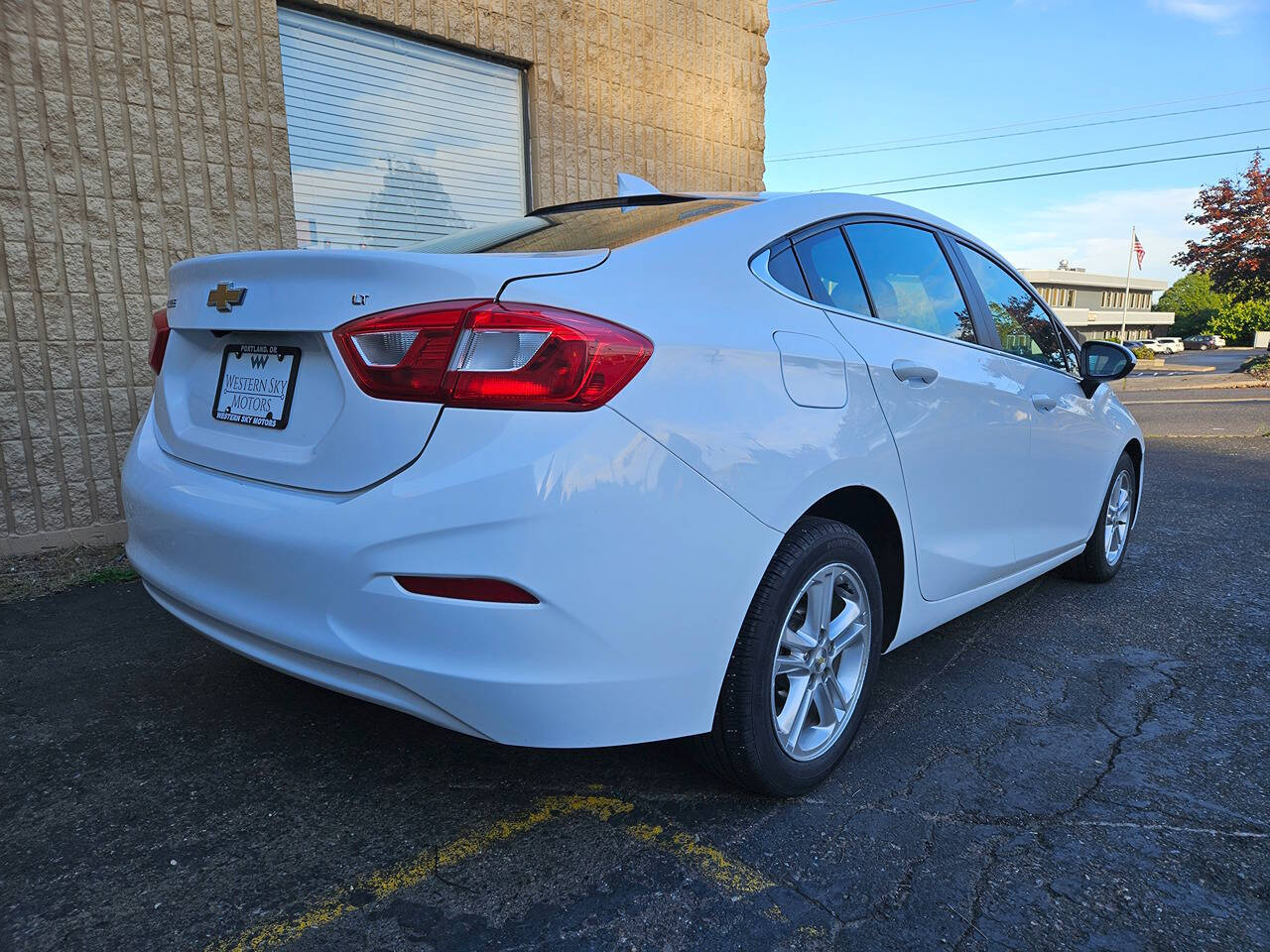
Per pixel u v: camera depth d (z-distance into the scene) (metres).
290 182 5.17
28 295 4.29
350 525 1.77
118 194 4.53
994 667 3.18
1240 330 75.19
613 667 1.80
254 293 2.04
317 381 1.94
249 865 1.99
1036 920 1.81
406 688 1.77
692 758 2.23
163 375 2.46
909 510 2.52
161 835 2.10
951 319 2.93
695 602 1.89
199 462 2.21
